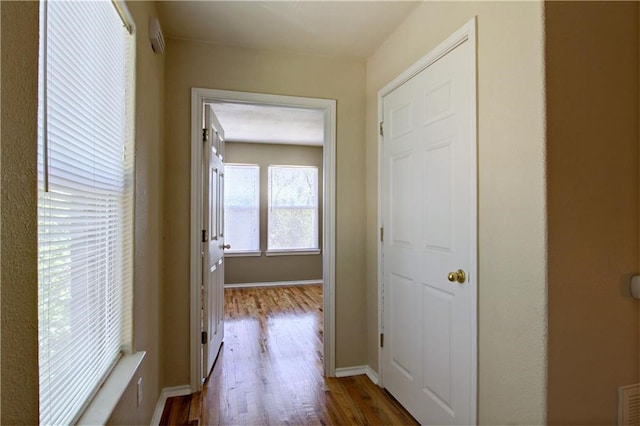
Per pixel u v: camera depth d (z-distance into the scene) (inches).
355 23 84.1
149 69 69.4
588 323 48.9
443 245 68.8
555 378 47.4
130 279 57.9
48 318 32.7
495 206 55.3
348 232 102.5
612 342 50.1
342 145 102.3
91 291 44.3
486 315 57.4
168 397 87.7
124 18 53.9
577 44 48.9
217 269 113.7
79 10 39.0
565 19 48.3
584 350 48.7
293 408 82.8
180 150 90.2
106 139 49.2
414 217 79.1
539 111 47.4
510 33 52.2
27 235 25.5
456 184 64.9
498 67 54.4
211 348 102.6
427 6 73.7
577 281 48.3
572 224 48.0
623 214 50.8
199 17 81.0
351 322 102.2
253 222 228.1
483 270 58.0
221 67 93.2
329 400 86.7
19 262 24.6
